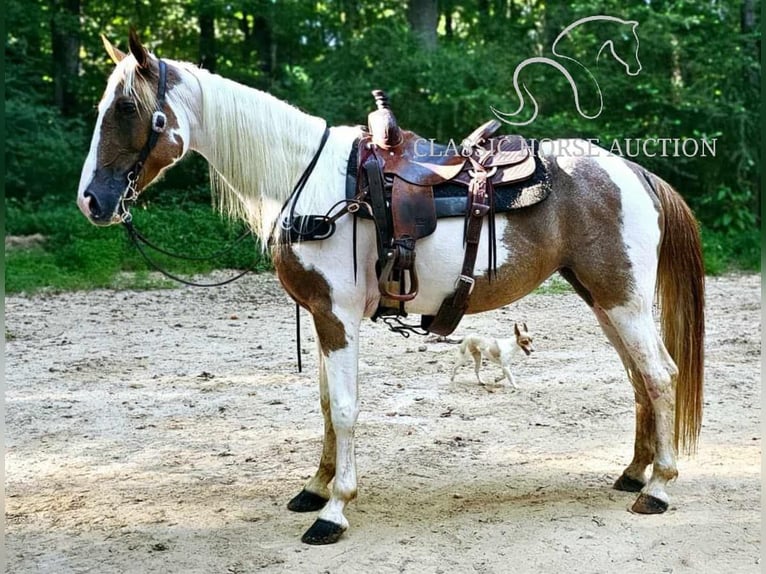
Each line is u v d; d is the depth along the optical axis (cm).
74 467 419
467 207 329
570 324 867
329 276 321
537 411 522
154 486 389
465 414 517
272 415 520
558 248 344
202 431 485
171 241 1383
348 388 324
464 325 862
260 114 332
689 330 358
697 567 292
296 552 310
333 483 329
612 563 296
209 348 741
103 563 302
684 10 1666
